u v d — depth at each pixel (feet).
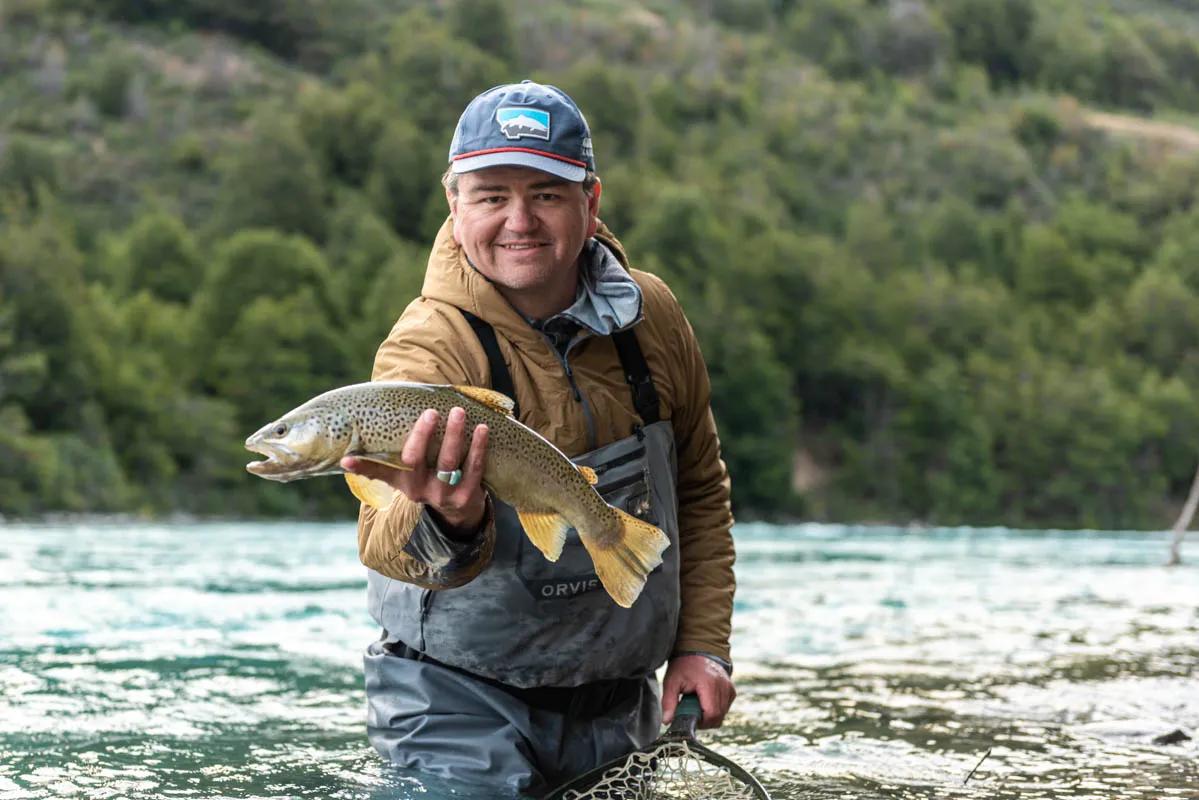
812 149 449.89
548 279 10.00
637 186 351.87
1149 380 329.93
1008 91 577.02
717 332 278.67
